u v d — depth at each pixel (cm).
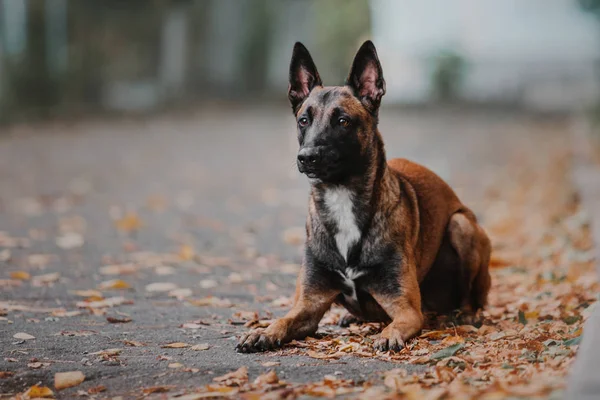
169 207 1458
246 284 898
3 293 822
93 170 1967
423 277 725
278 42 5778
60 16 3597
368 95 659
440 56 5688
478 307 762
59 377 548
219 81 5269
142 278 912
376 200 656
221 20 5241
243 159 2286
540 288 841
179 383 543
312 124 649
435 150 2480
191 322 723
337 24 5647
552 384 458
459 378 520
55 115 3506
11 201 1471
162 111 4094
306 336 666
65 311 757
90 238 1149
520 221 1266
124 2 4191
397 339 613
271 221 1333
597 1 3294
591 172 1559
